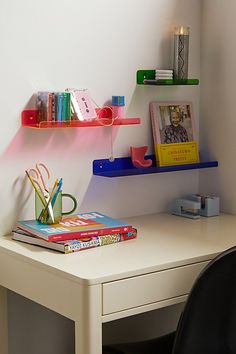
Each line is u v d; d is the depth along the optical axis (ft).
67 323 8.23
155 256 6.68
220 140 8.93
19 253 6.72
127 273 6.14
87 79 7.88
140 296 6.29
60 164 7.80
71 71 7.73
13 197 7.45
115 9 8.02
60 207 7.31
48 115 7.25
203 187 9.18
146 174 8.67
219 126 8.92
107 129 8.16
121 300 6.14
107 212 8.34
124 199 8.49
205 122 9.10
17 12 7.20
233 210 8.85
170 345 7.32
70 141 7.84
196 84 8.64
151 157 8.66
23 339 7.83
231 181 8.83
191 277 6.71
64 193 7.88
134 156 8.38
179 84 8.46
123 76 8.22
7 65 7.21
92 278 5.90
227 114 8.79
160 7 8.48
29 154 7.52
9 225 7.47
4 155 7.32
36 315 7.91
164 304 6.52
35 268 6.51
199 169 9.17
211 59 8.92
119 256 6.64
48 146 7.66
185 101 8.97
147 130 8.61
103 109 7.97
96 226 7.16
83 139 7.95
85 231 6.95
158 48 8.52
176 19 8.69
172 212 8.85
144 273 6.28
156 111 8.61
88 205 8.13
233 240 7.40
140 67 8.38
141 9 8.29
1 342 7.52
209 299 5.83
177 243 7.23
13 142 7.37
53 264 6.32
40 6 7.37
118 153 8.33
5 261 6.99
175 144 8.77
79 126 7.49
